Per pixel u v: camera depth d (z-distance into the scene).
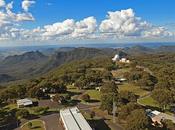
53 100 192.75
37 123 150.00
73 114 146.50
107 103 163.38
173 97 177.00
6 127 146.12
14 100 198.38
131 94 180.25
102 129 138.62
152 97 185.75
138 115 129.75
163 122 140.12
